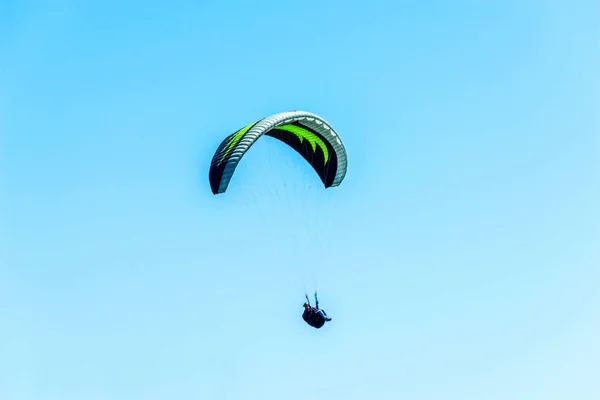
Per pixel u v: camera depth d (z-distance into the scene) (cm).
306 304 5441
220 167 5425
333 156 6291
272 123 5531
